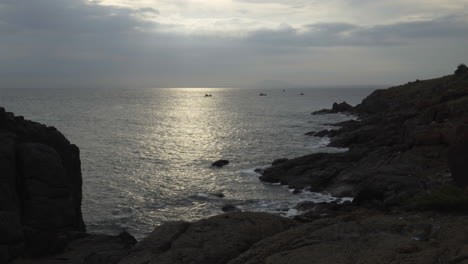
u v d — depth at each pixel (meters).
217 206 33.78
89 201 35.03
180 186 40.25
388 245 9.09
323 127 93.69
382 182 26.56
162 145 68.12
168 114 141.50
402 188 25.42
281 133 83.62
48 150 21.47
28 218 19.42
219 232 11.48
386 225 10.65
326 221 11.59
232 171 47.25
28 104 196.00
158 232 11.98
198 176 44.69
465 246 8.40
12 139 20.70
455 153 22.00
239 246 10.77
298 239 10.27
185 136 80.62
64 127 94.38
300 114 139.50
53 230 20.05
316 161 42.50
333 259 8.76
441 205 12.76
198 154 59.16
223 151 61.81
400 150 36.69
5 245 16.45
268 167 47.72
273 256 9.41
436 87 83.56
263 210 31.81
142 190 38.72
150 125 102.50
